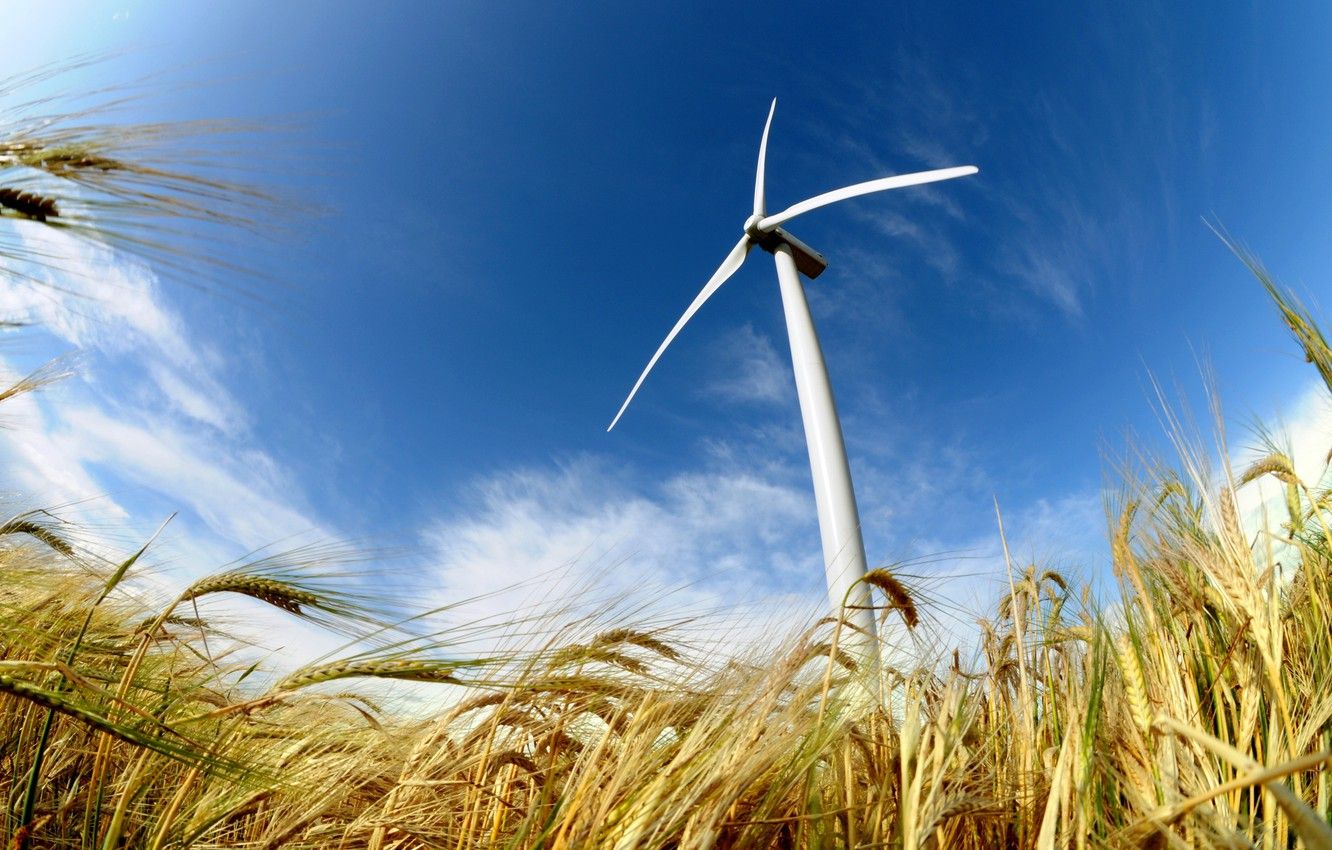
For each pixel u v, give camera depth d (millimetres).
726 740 2303
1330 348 4637
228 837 2838
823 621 2881
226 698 3611
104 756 2734
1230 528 2779
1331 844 983
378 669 2375
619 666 3131
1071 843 2086
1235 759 1155
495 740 3061
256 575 2604
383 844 2816
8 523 4098
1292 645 3455
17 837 2420
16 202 1933
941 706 2645
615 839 2016
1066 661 2955
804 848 2262
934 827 2016
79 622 3219
